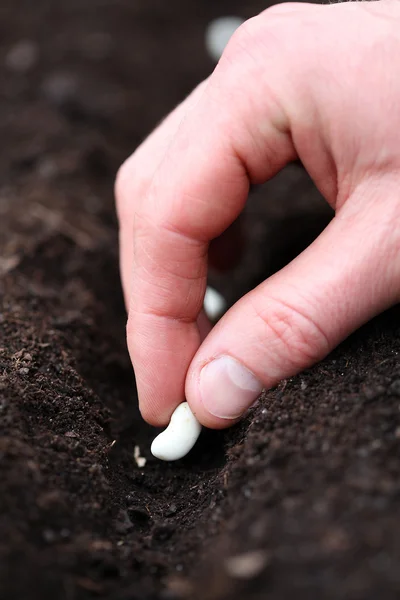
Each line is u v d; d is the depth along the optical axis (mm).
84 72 504
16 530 203
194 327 253
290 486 204
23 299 289
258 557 195
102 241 346
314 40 229
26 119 447
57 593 199
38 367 255
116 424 267
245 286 332
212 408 238
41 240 324
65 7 601
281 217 363
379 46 225
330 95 227
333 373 231
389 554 189
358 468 202
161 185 240
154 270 244
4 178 395
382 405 215
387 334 235
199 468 252
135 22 590
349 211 230
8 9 599
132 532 224
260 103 233
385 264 226
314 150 235
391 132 223
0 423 224
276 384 235
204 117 237
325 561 191
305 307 228
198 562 207
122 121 461
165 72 531
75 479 222
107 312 316
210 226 241
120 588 206
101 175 409
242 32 237
